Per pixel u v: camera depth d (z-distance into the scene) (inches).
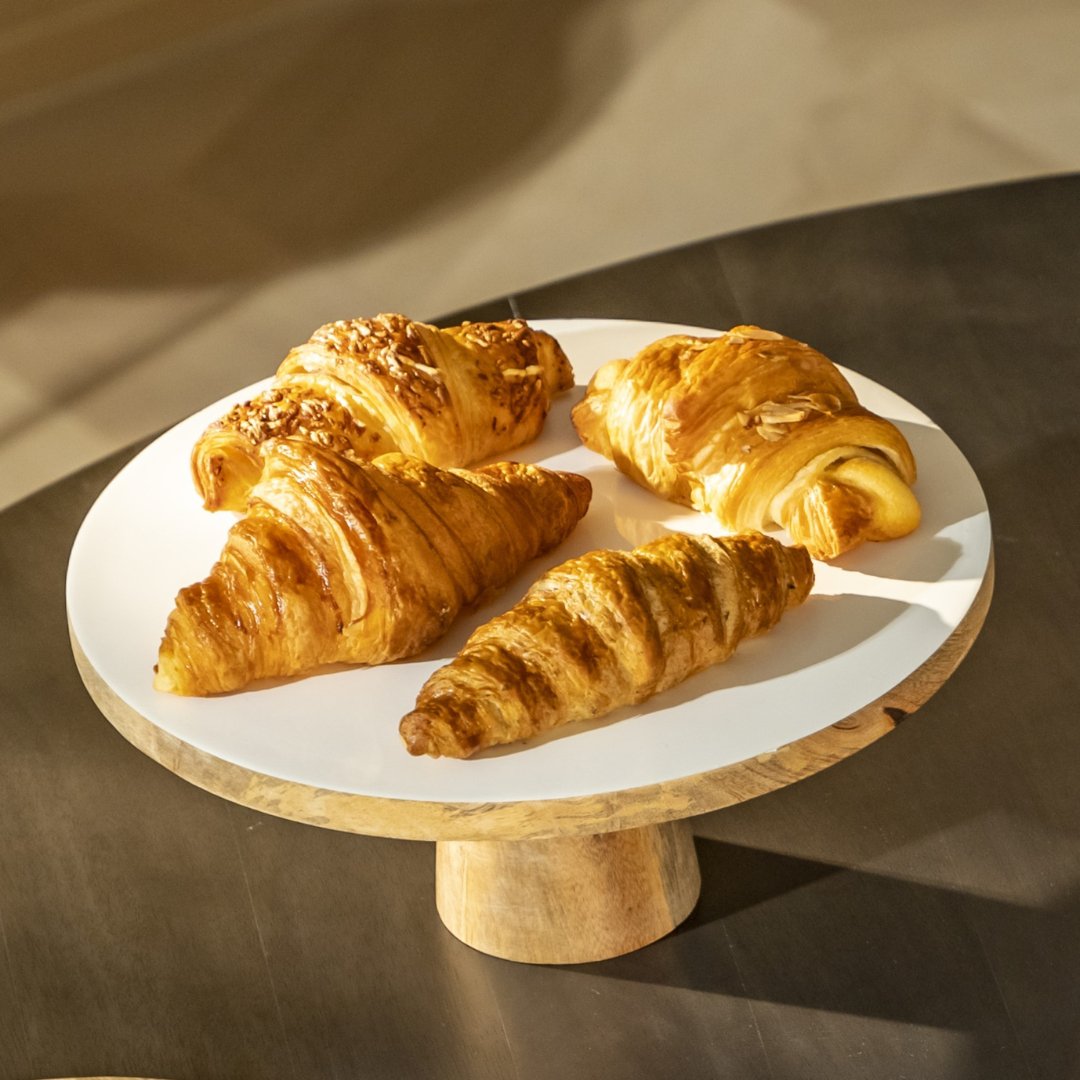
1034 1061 41.3
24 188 106.0
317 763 39.3
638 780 38.8
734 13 118.5
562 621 39.9
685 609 40.0
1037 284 52.0
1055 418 49.5
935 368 50.5
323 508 40.9
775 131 103.7
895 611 41.1
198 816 45.1
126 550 43.1
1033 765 45.3
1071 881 43.5
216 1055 41.9
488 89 112.7
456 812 38.7
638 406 43.9
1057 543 47.9
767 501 42.7
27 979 42.8
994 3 115.3
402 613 40.8
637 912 43.3
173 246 98.9
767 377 43.3
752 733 39.3
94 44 123.3
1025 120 101.7
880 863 44.2
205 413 46.1
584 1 122.8
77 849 44.5
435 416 44.2
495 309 52.4
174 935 43.4
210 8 127.9
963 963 42.6
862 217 53.9
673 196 98.7
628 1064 41.8
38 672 46.8
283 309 92.4
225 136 110.0
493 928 43.3
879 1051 41.6
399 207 100.6
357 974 43.0
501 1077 41.7
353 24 123.3
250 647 40.5
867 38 112.9
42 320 93.6
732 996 42.6
